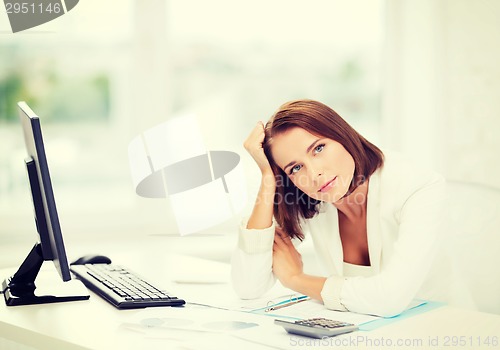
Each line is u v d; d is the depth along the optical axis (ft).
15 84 8.82
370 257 5.55
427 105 9.71
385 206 5.31
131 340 4.12
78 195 9.10
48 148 8.98
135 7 9.18
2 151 8.73
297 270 5.43
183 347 3.95
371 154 5.41
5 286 5.71
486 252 6.39
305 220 5.90
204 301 5.30
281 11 9.94
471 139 9.36
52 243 5.08
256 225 5.49
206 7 9.57
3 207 8.70
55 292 5.49
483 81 9.28
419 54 9.80
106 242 8.98
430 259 4.97
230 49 9.73
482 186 6.52
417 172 5.33
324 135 5.19
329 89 10.25
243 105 9.84
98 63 9.13
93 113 9.14
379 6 10.33
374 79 10.40
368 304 4.76
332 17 10.17
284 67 10.00
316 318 4.47
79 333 4.29
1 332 4.63
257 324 4.51
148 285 5.66
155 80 9.28
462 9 9.40
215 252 8.84
